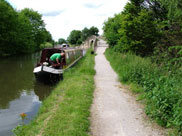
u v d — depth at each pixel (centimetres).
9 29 4016
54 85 1100
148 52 1545
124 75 912
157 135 398
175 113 407
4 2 4150
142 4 1808
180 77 646
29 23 5606
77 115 484
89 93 705
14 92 973
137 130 422
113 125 449
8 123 594
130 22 1597
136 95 685
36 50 6041
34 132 430
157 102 473
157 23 1586
